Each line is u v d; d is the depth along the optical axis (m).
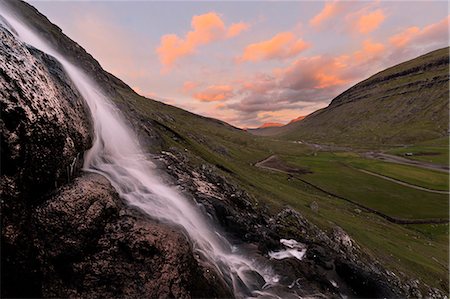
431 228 77.38
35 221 14.69
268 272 27.06
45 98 16.23
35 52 21.73
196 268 19.83
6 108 13.34
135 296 15.55
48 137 15.88
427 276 46.69
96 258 16.05
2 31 16.02
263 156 160.62
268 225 38.25
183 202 28.45
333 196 95.19
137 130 40.84
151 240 17.58
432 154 199.00
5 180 13.55
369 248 48.22
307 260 31.80
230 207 33.91
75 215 15.95
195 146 62.78
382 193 101.62
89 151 24.09
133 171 28.30
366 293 30.06
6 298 13.62
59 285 14.83
